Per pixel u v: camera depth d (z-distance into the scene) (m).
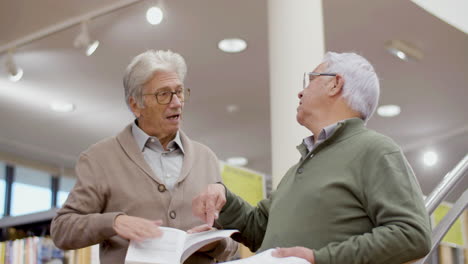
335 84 2.05
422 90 7.38
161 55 2.33
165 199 2.19
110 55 6.41
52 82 7.10
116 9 5.49
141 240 1.88
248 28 5.89
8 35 6.05
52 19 5.72
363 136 1.90
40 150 9.28
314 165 1.93
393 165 1.78
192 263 2.18
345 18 5.76
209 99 7.59
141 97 2.27
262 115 8.08
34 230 3.48
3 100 7.60
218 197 2.08
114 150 2.25
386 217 1.71
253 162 9.91
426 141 8.93
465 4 4.96
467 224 2.97
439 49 6.37
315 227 1.83
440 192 2.29
